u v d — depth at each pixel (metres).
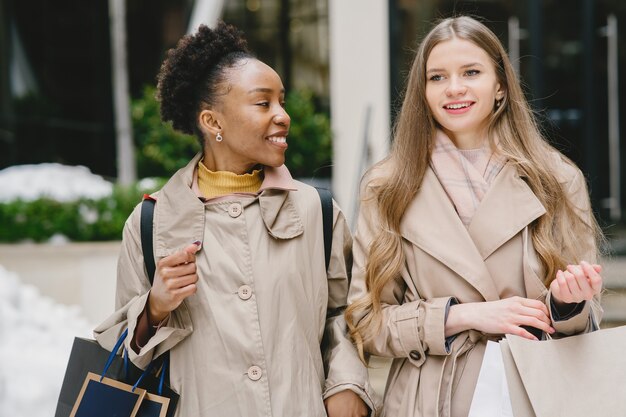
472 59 2.23
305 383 2.10
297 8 9.00
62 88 9.66
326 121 7.86
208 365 2.07
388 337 2.19
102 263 6.20
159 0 9.77
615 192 8.42
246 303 2.10
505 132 2.31
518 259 2.21
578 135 8.38
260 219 2.18
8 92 9.47
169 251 2.15
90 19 9.70
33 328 4.39
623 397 1.97
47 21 9.61
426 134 2.31
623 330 2.03
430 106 2.29
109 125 9.70
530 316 2.05
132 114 8.88
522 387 2.02
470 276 2.16
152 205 2.23
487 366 2.05
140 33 9.77
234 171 2.26
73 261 6.19
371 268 2.24
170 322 2.12
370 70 7.54
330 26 8.34
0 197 6.88
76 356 2.19
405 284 2.33
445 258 2.19
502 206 2.21
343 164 7.61
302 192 2.27
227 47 2.26
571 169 2.34
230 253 2.14
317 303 2.20
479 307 2.11
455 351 2.16
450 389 2.13
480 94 2.23
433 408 2.14
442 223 2.22
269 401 2.04
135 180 8.20
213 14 7.45
